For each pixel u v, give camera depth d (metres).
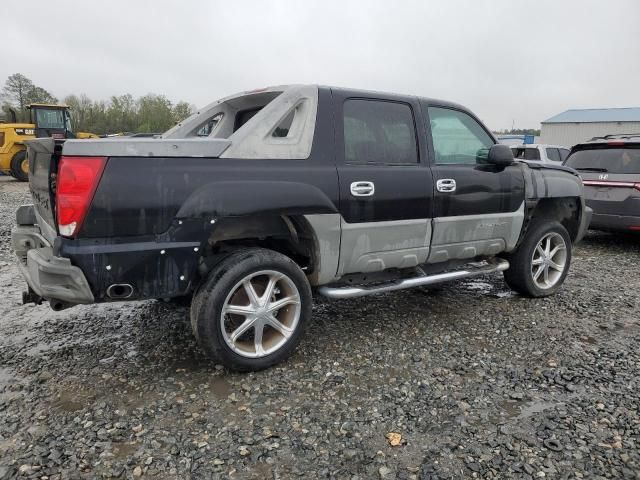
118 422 2.80
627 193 7.43
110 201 2.83
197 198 3.04
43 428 2.73
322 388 3.22
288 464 2.47
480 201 4.40
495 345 3.95
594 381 3.37
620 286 5.70
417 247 4.07
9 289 5.33
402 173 3.90
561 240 5.21
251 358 3.36
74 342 3.92
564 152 13.46
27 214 3.87
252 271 3.28
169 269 3.03
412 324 4.39
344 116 3.73
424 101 4.23
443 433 2.75
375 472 2.42
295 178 3.39
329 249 3.59
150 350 3.77
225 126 4.67
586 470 2.45
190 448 2.58
